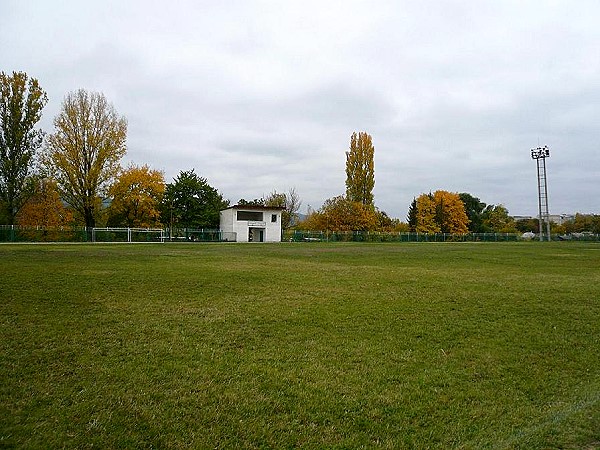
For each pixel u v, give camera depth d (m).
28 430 4.82
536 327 9.57
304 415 5.38
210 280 15.43
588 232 93.88
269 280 15.84
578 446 4.68
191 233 69.06
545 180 76.31
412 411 5.53
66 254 26.45
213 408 5.47
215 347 7.84
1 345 7.62
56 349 7.49
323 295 12.90
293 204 100.19
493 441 4.79
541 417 5.38
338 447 4.68
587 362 7.46
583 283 15.84
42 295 11.66
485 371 6.98
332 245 50.88
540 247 46.72
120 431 4.87
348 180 78.69
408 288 14.35
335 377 6.59
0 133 51.53
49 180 58.34
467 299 12.44
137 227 66.44
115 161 59.94
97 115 58.41
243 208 71.56
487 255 31.70
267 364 7.07
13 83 51.41
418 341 8.48
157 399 5.69
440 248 43.34
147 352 7.48
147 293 12.58
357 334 8.89
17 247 35.41
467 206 104.75
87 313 9.99
